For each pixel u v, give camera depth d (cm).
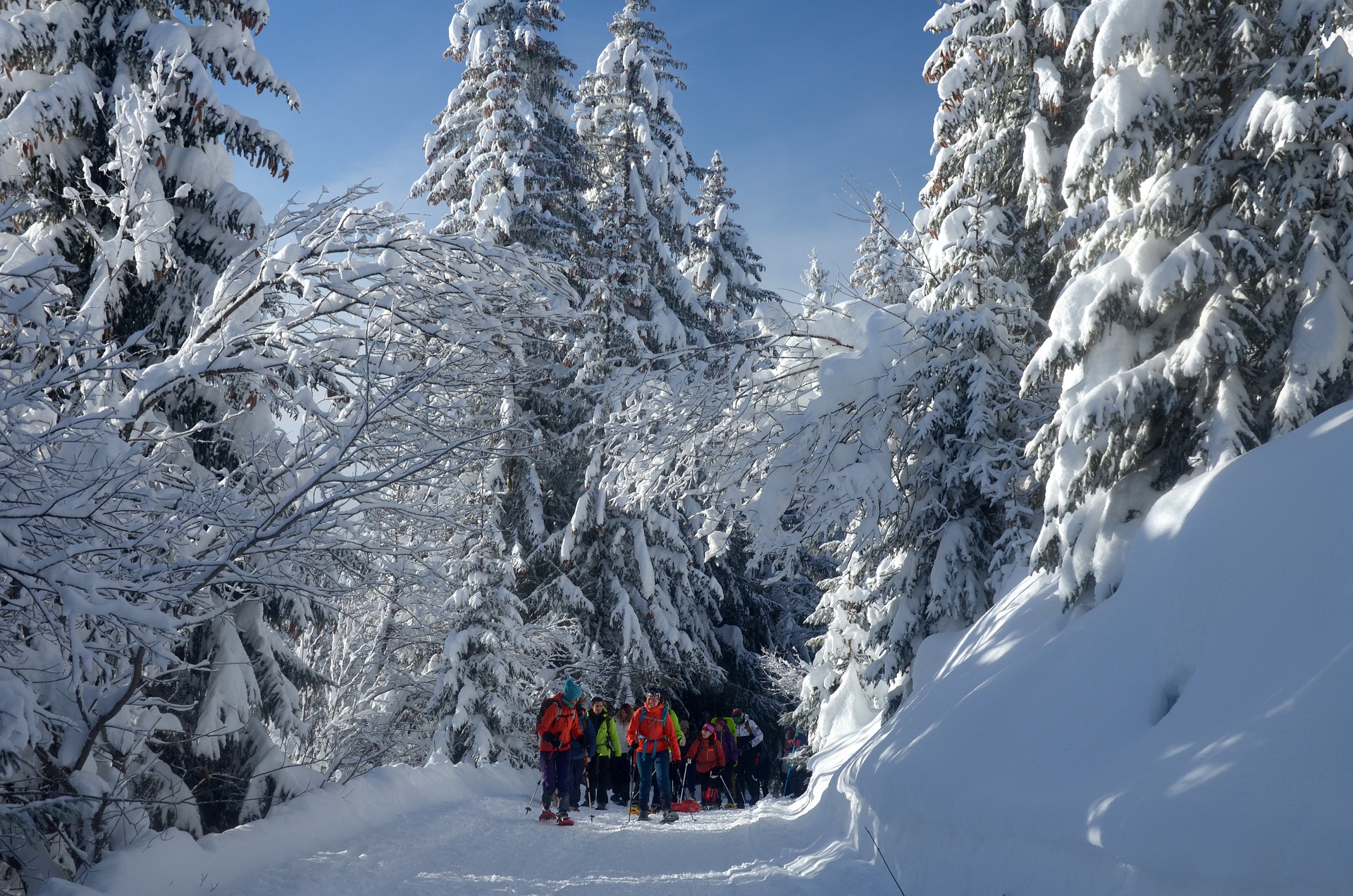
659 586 2167
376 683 1584
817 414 1170
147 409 809
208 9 1145
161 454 731
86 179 845
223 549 665
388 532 831
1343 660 358
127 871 600
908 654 1118
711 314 2848
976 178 1241
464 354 816
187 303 1038
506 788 1492
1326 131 600
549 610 2003
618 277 2250
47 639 612
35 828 505
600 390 1353
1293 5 660
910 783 663
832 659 1463
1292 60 657
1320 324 593
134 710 774
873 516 1122
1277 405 593
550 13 2303
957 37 1251
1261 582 452
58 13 1024
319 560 734
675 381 1310
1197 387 677
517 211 2069
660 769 1204
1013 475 1046
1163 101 697
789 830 1003
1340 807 291
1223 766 352
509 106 2125
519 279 897
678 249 2755
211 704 891
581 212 2281
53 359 776
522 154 2062
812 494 1178
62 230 1009
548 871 766
